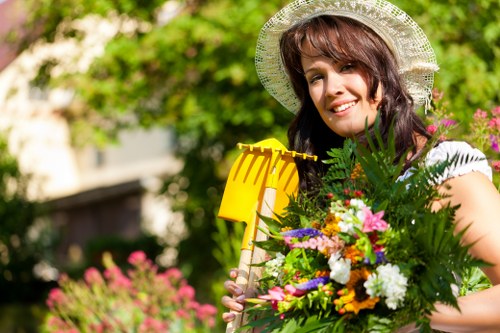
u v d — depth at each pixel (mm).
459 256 2031
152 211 20781
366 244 2098
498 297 2160
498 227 2197
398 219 2164
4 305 15453
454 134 3785
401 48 2680
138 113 10734
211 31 9039
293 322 2227
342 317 2162
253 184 2598
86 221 22625
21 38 10727
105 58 9562
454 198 2258
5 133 14477
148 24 9961
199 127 10172
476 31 8633
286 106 3092
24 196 16031
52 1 9953
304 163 2857
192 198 11562
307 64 2607
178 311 5852
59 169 21734
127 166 21906
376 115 2441
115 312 5941
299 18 2764
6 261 15953
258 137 9719
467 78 7973
